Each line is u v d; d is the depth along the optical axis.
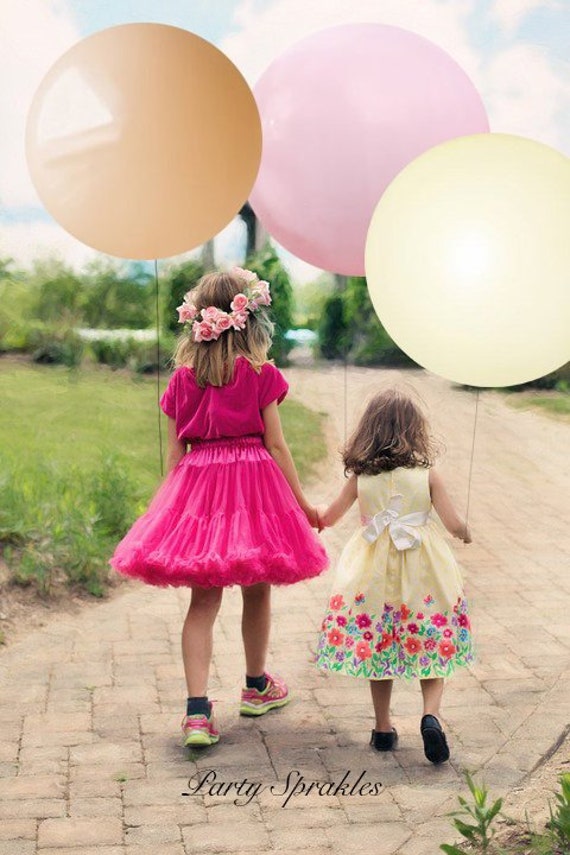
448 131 3.49
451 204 3.12
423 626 3.49
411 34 3.62
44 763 3.51
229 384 3.66
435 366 3.36
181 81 3.22
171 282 11.77
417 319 3.23
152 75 3.21
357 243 3.59
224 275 3.78
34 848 3.00
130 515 6.25
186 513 3.61
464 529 3.59
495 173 3.11
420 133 3.46
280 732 3.78
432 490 3.60
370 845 3.03
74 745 3.65
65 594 5.08
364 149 3.46
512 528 6.73
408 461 3.57
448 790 3.35
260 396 3.70
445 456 8.93
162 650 4.54
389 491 3.57
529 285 3.08
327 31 3.65
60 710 3.93
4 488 5.73
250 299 3.71
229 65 3.27
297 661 4.44
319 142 3.47
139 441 8.98
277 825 3.14
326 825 3.15
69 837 3.06
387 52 3.51
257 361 3.68
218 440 3.70
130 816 3.19
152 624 4.84
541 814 3.14
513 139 3.21
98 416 9.78
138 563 3.54
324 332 12.38
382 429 3.59
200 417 3.70
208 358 3.65
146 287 11.88
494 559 6.04
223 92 3.25
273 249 11.68
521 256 3.06
